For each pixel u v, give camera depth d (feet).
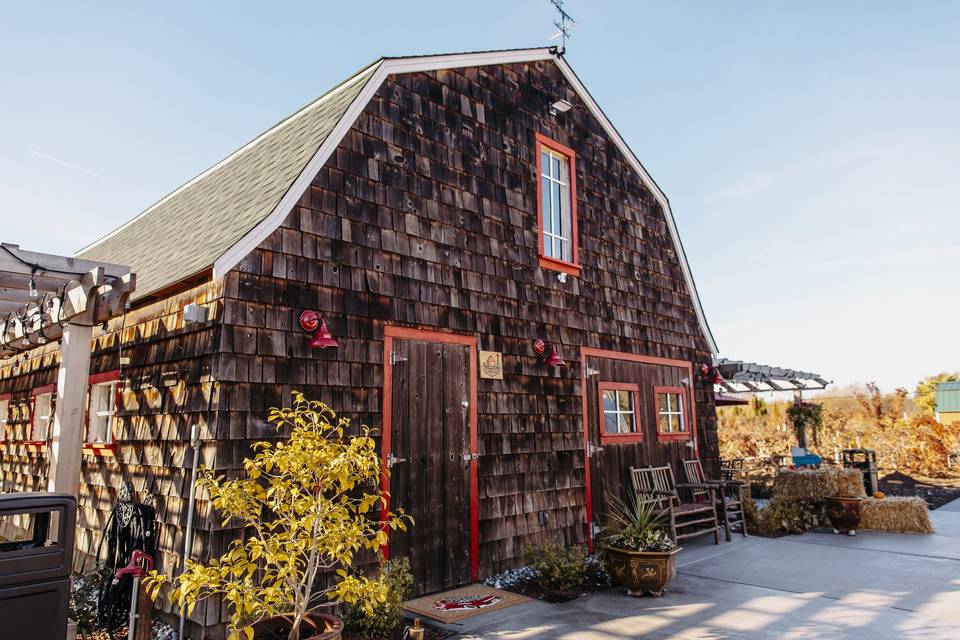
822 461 48.62
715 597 19.02
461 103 24.08
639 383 30.83
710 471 34.71
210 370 15.79
